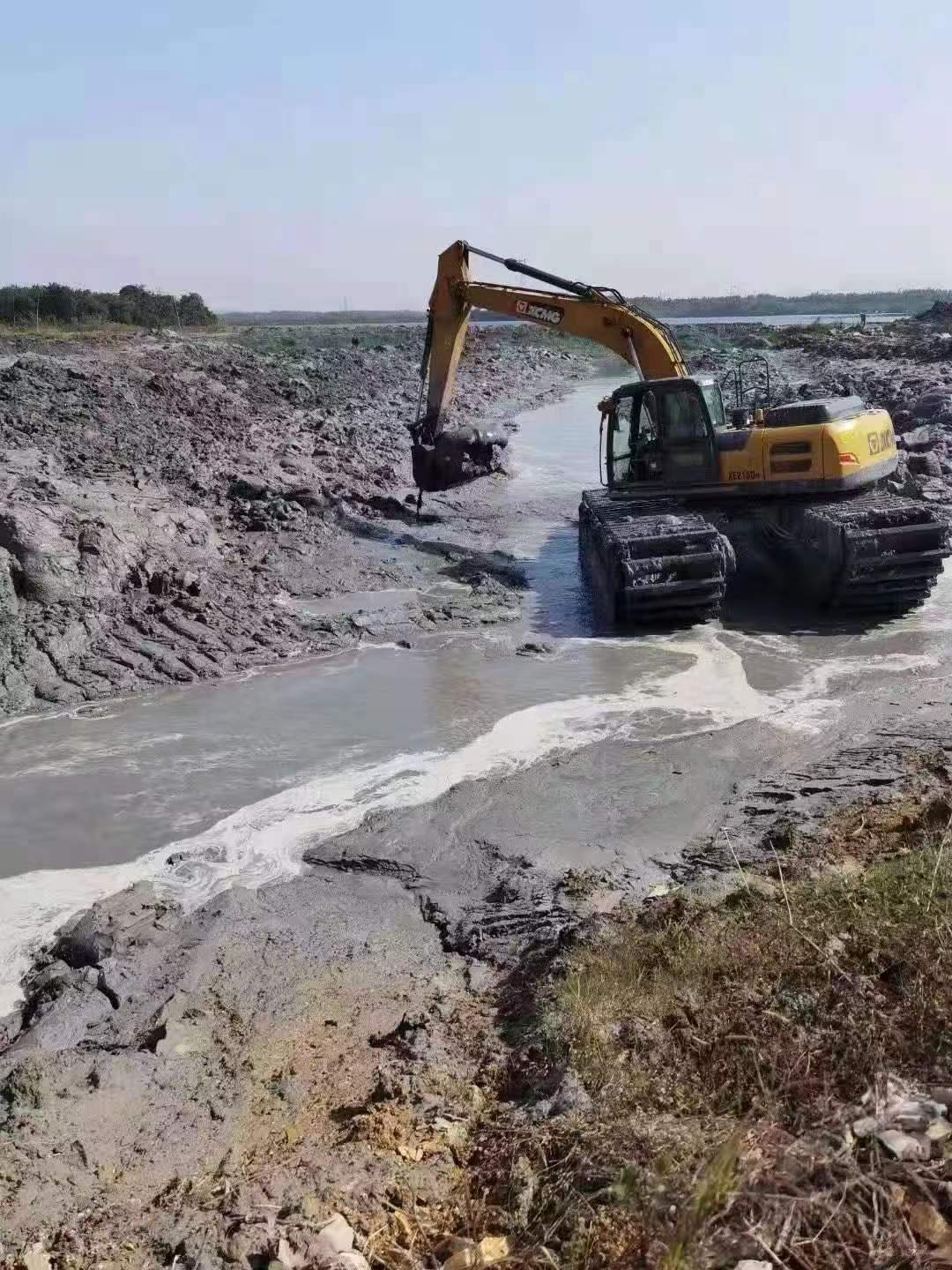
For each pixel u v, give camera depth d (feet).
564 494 78.59
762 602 48.98
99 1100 18.78
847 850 25.50
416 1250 14.23
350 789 31.81
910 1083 14.93
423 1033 20.33
